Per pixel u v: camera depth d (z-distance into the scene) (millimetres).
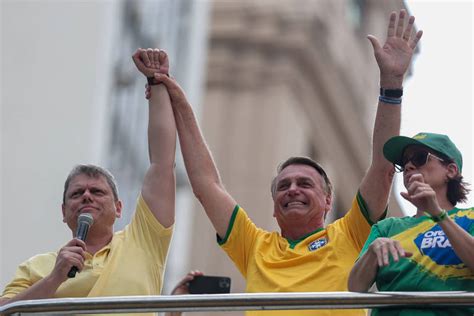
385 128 13312
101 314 12148
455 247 11414
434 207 11414
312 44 44625
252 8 44906
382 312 11594
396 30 13523
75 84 24297
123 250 13094
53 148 23703
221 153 44156
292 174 13492
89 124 24328
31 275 13094
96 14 24938
